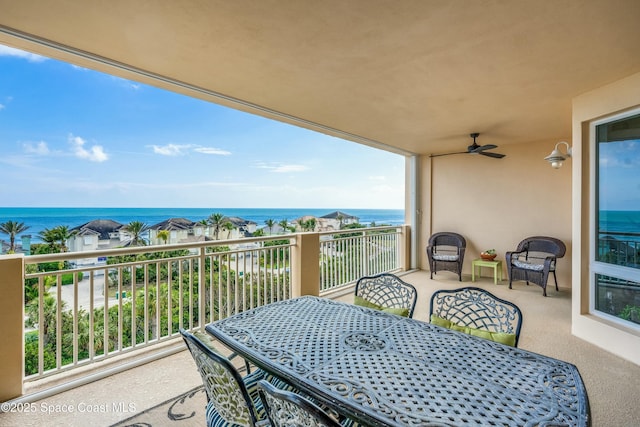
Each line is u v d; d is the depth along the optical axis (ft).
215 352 3.84
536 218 18.28
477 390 3.65
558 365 4.23
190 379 7.89
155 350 9.12
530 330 11.16
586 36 7.06
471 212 20.51
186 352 9.32
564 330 11.16
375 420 3.15
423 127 14.78
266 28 6.79
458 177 21.01
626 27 6.70
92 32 6.88
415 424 3.07
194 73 9.01
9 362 6.76
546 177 17.95
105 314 8.32
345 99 11.11
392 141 17.81
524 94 10.59
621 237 9.52
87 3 5.86
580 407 3.35
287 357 4.46
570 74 9.01
